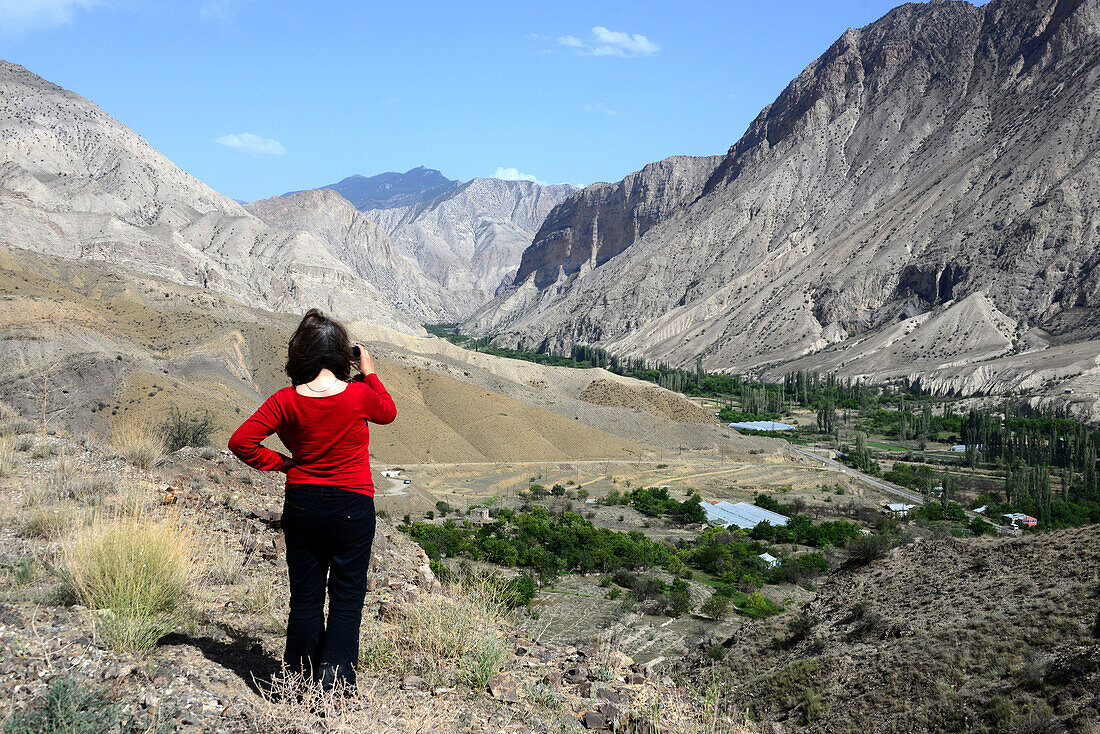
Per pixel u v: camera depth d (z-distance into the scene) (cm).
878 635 2169
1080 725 1334
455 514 7494
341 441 383
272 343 11612
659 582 4928
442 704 401
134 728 305
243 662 408
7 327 7194
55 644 352
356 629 393
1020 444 13675
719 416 17900
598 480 10444
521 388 14250
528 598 2759
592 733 436
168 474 896
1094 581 1861
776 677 2102
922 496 10488
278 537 747
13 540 551
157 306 12719
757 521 8412
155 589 430
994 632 1831
